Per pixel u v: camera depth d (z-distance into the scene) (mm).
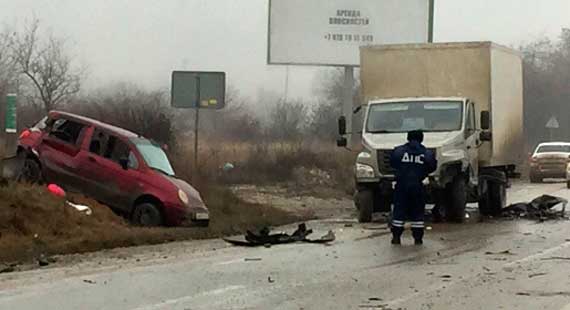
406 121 22859
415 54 23969
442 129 22453
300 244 17469
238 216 22844
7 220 16547
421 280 12641
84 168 19922
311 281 12570
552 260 14734
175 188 19656
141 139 20469
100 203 19797
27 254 15109
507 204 28438
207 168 27734
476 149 23328
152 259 15055
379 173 22234
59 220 17406
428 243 17578
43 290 11758
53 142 20328
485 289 11812
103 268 13898
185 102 25734
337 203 29547
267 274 13250
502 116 25047
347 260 14914
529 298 11125
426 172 17516
